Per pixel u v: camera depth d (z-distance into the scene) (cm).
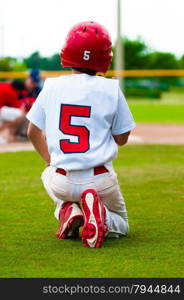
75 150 665
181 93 5453
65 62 703
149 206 891
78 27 696
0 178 1143
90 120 673
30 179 1132
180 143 1744
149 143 1742
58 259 625
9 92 1747
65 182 672
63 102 679
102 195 679
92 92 679
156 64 5338
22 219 810
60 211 701
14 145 1691
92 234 657
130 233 733
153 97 5125
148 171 1218
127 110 691
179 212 851
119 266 604
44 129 701
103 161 664
